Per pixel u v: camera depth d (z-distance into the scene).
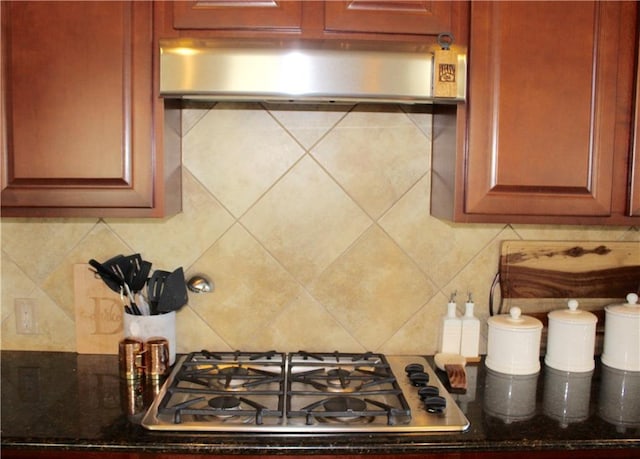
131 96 1.34
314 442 1.17
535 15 1.35
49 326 1.72
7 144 1.35
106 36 1.33
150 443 1.17
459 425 1.23
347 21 1.33
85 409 1.33
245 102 1.65
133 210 1.39
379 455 1.21
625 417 1.31
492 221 1.41
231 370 1.51
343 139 1.67
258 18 1.32
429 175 1.69
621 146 1.41
